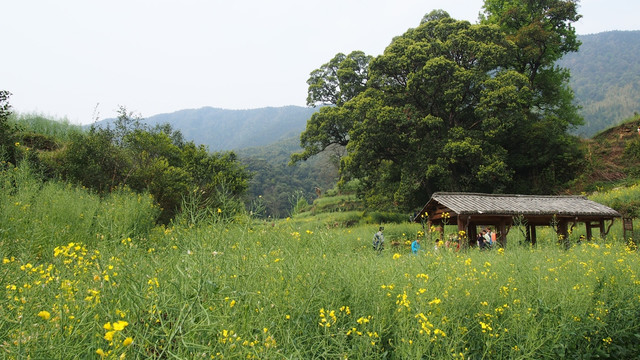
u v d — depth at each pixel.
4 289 2.87
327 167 62.72
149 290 2.80
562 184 29.86
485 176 25.78
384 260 5.08
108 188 12.91
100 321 2.62
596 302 4.80
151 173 13.72
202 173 16.98
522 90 26.86
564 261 6.56
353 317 3.42
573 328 4.22
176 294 2.75
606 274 5.61
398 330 3.33
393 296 3.85
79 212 7.76
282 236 4.63
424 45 28.20
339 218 15.75
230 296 2.83
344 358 2.71
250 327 2.60
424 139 28.03
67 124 19.00
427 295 3.69
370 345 2.96
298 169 81.81
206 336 2.55
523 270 5.45
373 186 31.48
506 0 34.88
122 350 2.23
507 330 3.71
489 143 26.88
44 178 11.42
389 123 27.39
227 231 3.84
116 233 4.41
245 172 20.53
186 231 4.02
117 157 13.99
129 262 3.24
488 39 28.36
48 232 5.93
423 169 26.94
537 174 30.97
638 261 6.75
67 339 2.22
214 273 2.89
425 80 27.00
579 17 32.88
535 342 3.58
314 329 3.22
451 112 28.75
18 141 12.44
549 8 33.19
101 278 2.96
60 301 2.51
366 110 28.78
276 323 3.02
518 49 31.67
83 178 12.55
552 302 4.48
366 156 28.72
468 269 5.26
